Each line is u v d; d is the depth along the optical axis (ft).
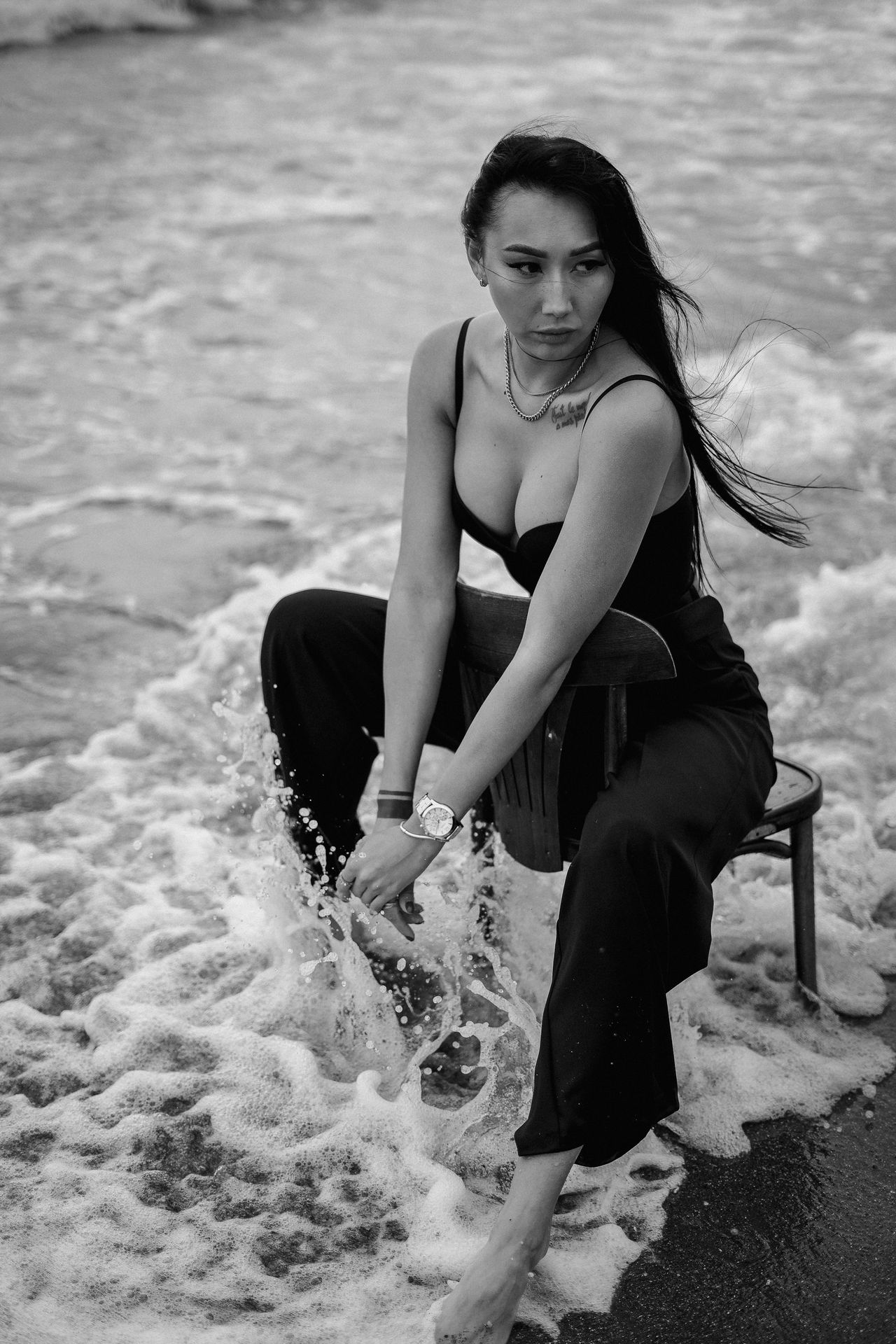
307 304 25.95
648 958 6.77
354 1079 8.34
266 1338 6.47
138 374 22.57
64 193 32.83
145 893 10.20
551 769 7.75
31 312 25.23
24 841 10.83
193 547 16.52
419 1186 7.41
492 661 7.82
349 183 34.24
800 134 39.52
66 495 18.11
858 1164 7.67
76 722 12.75
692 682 7.82
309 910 8.92
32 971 9.35
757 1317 6.70
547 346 7.18
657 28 57.41
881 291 25.85
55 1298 6.68
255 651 13.82
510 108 42.42
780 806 8.22
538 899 9.23
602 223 6.91
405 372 22.76
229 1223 7.20
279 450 19.65
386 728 8.09
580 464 7.26
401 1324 6.59
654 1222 7.26
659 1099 6.89
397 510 17.56
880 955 9.47
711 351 22.27
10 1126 7.90
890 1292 6.84
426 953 9.21
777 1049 8.50
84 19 53.88
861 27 56.90
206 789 11.61
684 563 7.84
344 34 55.42
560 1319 6.72
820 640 13.83
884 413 20.07
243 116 41.19
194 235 29.91
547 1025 6.79
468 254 7.40
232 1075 8.20
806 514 17.19
